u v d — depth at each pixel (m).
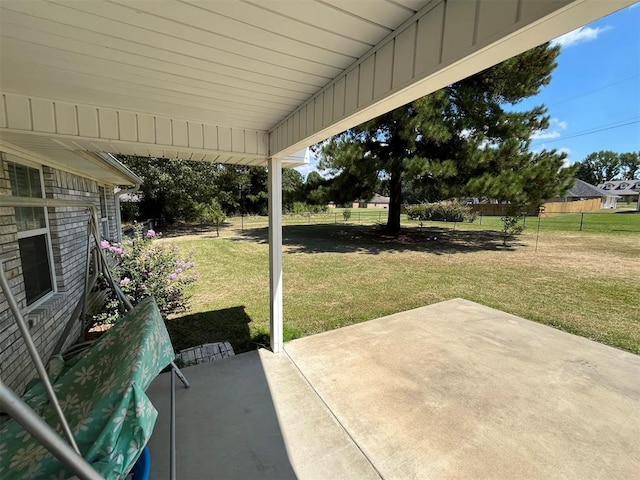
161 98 1.86
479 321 3.72
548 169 7.84
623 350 3.01
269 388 2.37
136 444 0.97
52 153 2.63
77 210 3.75
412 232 12.63
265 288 5.43
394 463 1.70
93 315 3.54
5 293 0.70
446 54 0.97
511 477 1.61
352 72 1.44
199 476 1.61
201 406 2.15
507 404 2.18
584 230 12.46
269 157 2.69
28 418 0.64
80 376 1.43
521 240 10.42
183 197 14.98
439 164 7.82
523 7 0.76
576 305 4.41
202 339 3.38
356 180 9.12
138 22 1.06
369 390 2.35
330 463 1.70
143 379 1.13
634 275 6.04
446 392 2.32
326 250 9.04
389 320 3.76
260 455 1.75
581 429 1.94
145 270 3.99
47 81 1.59
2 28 1.08
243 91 1.75
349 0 0.96
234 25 1.09
